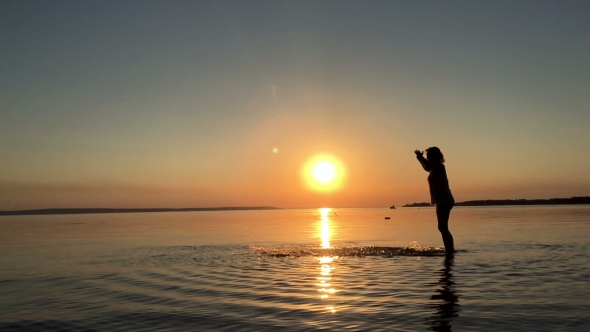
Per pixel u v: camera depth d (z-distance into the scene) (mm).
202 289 8953
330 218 66312
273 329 6059
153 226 41906
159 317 6867
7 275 11438
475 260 12344
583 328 5836
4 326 6648
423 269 10977
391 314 6766
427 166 14156
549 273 10109
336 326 6160
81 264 13344
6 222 63531
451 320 6359
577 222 31984
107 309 7504
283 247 17297
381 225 35781
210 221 56875
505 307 7047
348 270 11016
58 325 6637
